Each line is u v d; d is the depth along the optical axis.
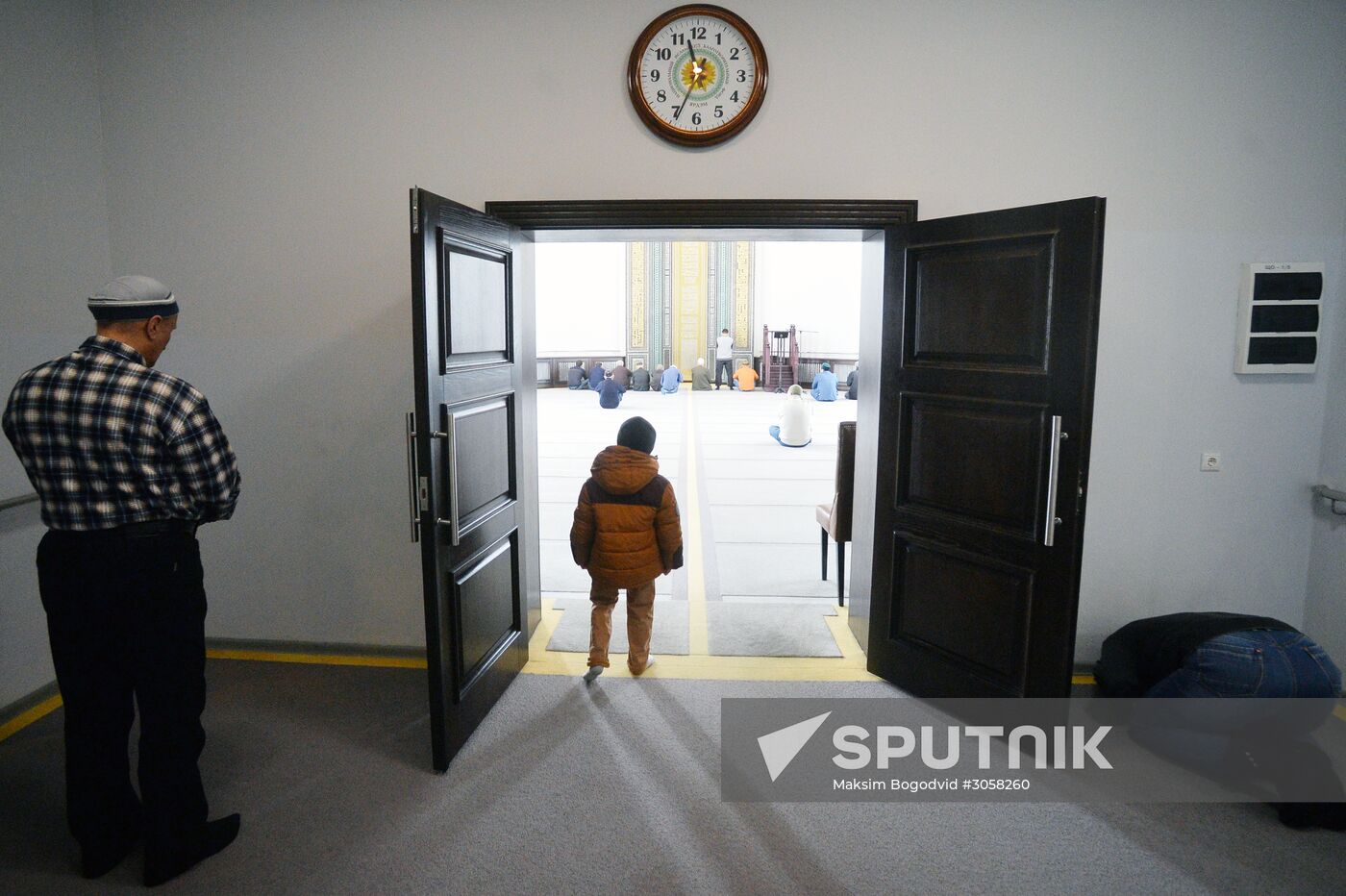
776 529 5.78
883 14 3.20
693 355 18.11
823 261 16.86
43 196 3.13
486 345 2.99
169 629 2.04
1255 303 3.23
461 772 2.66
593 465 3.23
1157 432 3.36
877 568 3.39
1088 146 3.22
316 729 2.97
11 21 2.97
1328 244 3.23
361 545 3.59
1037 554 2.73
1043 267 2.64
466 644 2.82
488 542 3.03
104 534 1.96
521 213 3.32
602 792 2.54
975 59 3.20
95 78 3.40
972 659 3.00
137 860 2.21
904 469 3.24
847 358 16.52
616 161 3.31
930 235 3.01
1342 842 2.31
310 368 3.50
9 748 2.82
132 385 1.96
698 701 3.19
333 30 3.33
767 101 3.26
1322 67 3.14
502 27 3.28
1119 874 2.17
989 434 2.87
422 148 3.36
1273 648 2.60
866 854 2.25
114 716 2.11
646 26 3.24
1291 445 3.35
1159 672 2.90
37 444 1.93
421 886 2.10
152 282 2.07
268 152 3.41
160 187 3.46
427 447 2.45
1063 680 2.70
